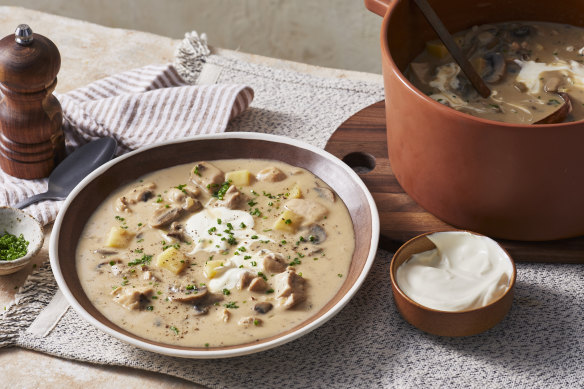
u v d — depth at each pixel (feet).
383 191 3.77
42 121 3.76
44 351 3.35
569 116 3.57
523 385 3.26
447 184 3.50
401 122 3.51
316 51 6.07
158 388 3.28
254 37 6.13
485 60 3.79
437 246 3.40
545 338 3.37
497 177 3.38
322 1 5.75
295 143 3.75
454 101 3.67
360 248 3.45
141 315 3.29
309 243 3.50
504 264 3.34
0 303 3.48
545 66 3.79
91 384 3.29
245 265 3.43
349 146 3.92
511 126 3.25
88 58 4.46
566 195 3.39
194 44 4.47
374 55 5.94
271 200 3.64
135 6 6.17
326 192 3.64
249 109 4.17
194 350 3.17
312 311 3.30
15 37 3.66
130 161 3.70
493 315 3.27
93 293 3.35
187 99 4.09
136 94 4.10
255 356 3.33
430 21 3.62
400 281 3.34
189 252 3.48
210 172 3.71
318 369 3.30
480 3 3.92
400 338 3.38
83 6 6.28
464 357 3.32
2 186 3.84
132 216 3.59
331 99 4.22
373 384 3.26
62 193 3.78
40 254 3.61
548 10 3.93
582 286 3.51
